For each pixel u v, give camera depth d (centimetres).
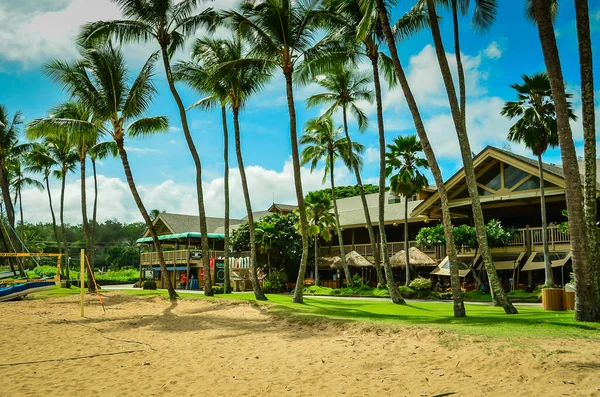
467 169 1591
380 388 758
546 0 1275
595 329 1043
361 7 1636
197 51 2727
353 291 3216
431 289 3198
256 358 1034
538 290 2669
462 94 1817
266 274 4159
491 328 1089
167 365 993
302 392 767
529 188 2839
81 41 2358
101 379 882
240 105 2673
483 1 1944
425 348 968
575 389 667
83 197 3494
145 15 2359
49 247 9538
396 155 3319
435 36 1609
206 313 1872
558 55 1255
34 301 2630
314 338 1221
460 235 2888
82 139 2616
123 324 1669
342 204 4922
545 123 2591
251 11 2116
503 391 691
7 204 4025
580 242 1188
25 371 948
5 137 3975
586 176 1237
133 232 11019
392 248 3847
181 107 2494
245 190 2483
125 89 2531
